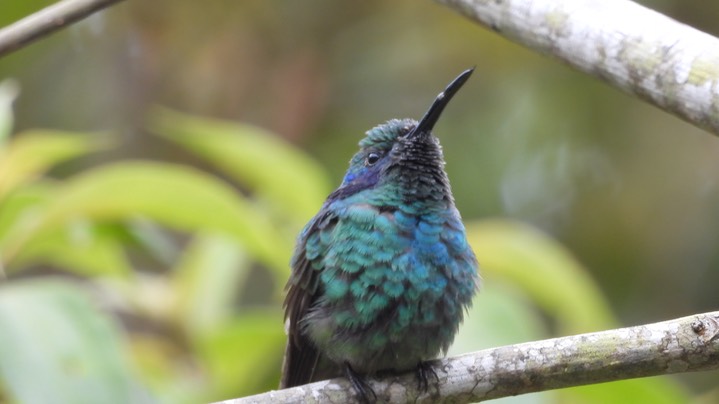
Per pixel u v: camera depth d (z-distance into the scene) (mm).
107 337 9000
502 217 15430
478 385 7418
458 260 8445
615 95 15891
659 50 6301
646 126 16078
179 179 9500
